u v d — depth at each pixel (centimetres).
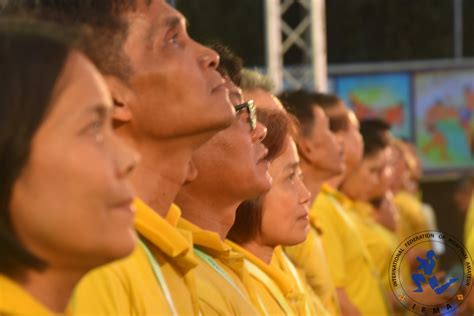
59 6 276
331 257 612
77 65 184
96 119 184
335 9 2233
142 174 283
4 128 175
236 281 350
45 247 182
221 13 2177
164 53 279
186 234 291
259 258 410
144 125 279
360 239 637
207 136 286
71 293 194
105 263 188
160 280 263
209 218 358
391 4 2234
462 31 2278
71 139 180
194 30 2159
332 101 653
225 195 357
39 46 180
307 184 549
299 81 1321
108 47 276
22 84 177
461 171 1595
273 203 405
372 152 743
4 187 177
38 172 178
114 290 240
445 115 1598
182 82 278
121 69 276
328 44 2230
